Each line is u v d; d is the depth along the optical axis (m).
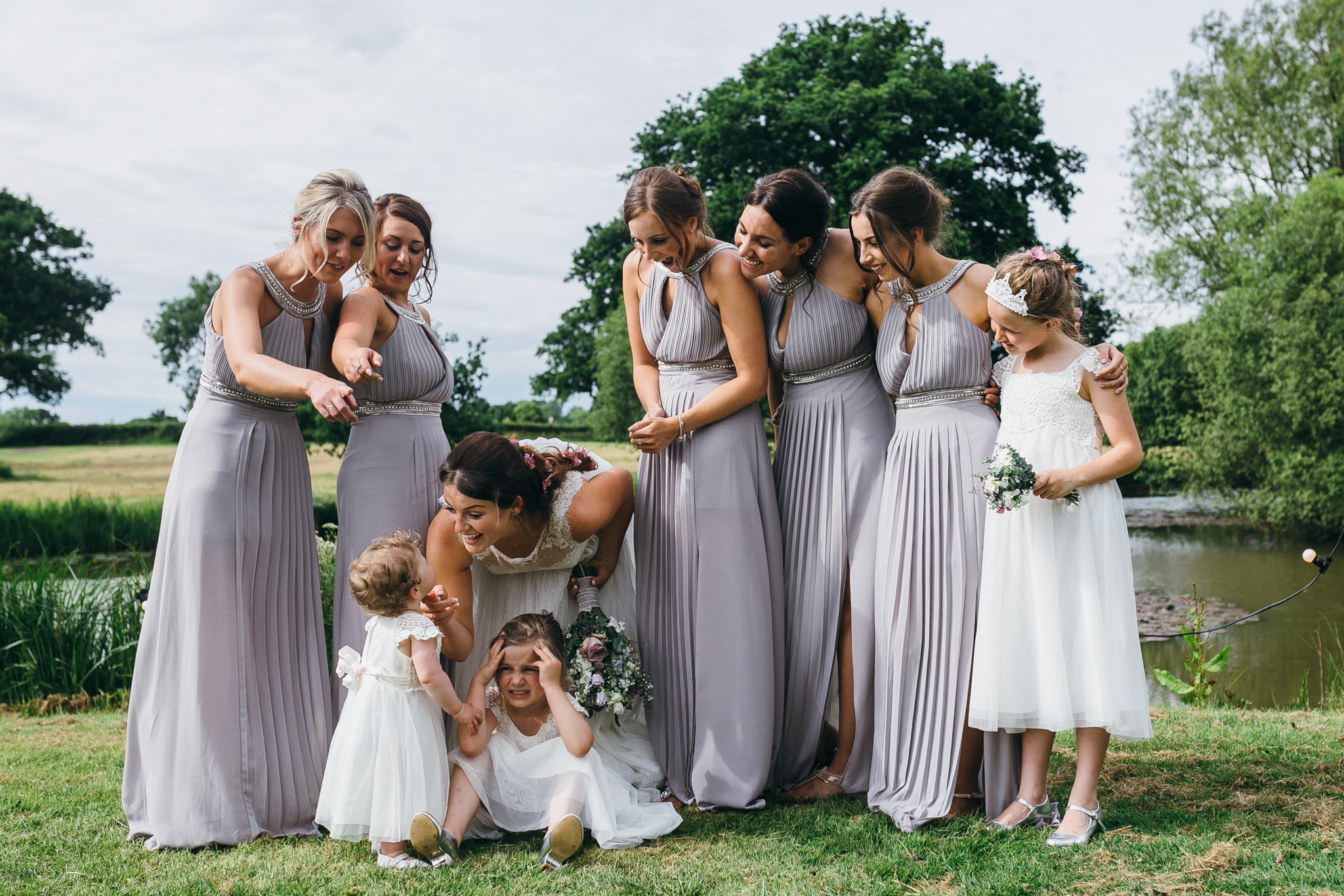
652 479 3.55
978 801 3.17
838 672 3.55
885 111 18.33
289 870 2.75
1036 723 2.87
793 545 3.53
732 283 3.36
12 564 10.40
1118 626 2.85
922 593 3.18
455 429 13.42
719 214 17.64
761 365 3.42
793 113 18.12
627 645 3.34
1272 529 19.72
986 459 2.88
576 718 3.02
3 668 6.61
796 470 3.54
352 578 2.92
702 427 3.46
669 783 3.45
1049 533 2.89
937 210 3.21
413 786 2.83
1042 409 2.98
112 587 7.62
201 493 3.10
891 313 3.34
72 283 48.56
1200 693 6.22
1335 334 17.97
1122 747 3.94
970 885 2.48
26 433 46.50
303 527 3.34
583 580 3.57
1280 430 18.58
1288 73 21.27
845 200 17.05
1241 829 2.79
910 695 3.18
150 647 3.14
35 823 3.23
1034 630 2.89
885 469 3.37
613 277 22.03
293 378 2.90
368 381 2.94
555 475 3.31
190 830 2.97
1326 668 7.91
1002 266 3.04
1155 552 17.30
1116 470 2.86
